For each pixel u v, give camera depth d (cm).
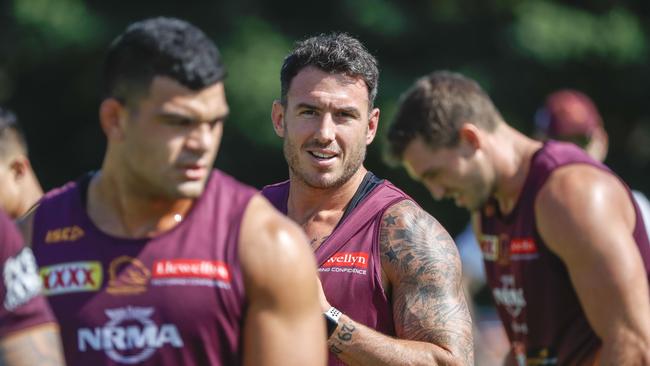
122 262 1109
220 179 1150
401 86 5275
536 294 1723
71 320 1105
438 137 1719
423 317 1416
